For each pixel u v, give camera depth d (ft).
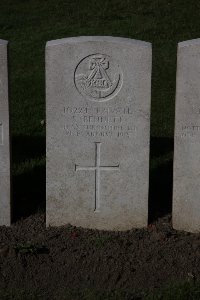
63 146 8.59
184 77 8.30
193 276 7.74
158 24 18.38
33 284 7.72
